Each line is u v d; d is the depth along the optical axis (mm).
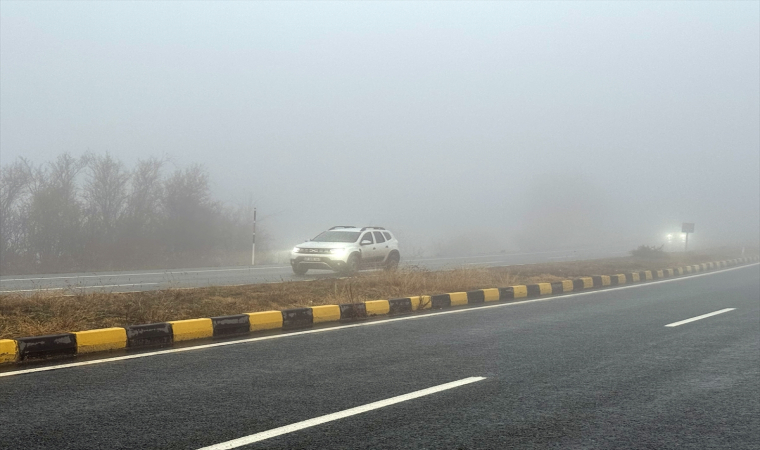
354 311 10703
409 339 8531
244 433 4387
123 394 5391
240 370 6441
